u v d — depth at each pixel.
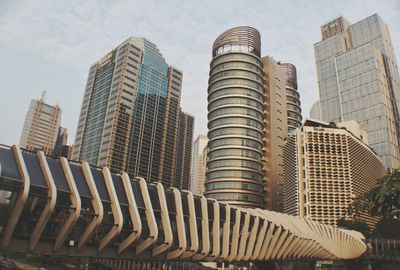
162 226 41.16
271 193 143.50
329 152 163.88
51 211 31.17
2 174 29.55
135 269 75.44
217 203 49.00
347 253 82.44
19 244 31.09
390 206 22.81
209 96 135.62
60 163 35.41
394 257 88.00
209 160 126.50
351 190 157.50
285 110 171.38
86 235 34.28
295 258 64.19
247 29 150.12
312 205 153.75
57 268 85.38
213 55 152.38
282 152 159.12
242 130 125.44
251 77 134.00
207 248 45.38
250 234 53.78
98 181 37.66
